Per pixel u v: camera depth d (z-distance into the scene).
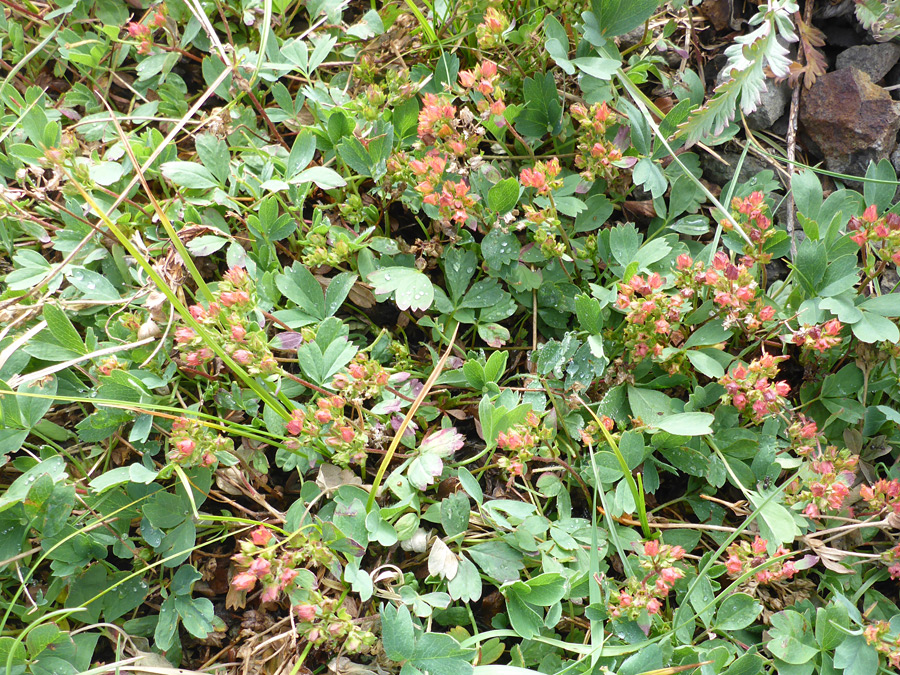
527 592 0.23
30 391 0.24
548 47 0.26
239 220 0.27
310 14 0.29
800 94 0.28
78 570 0.23
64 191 0.25
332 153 0.27
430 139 0.25
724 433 0.24
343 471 0.24
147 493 0.24
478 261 0.27
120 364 0.24
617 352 0.25
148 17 0.28
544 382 0.25
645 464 0.24
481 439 0.26
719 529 0.24
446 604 0.22
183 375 0.25
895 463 0.25
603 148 0.25
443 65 0.27
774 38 0.25
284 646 0.23
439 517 0.23
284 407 0.24
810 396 0.26
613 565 0.24
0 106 0.27
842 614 0.23
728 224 0.25
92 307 0.25
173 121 0.27
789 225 0.27
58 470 0.23
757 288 0.25
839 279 0.24
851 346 0.25
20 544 0.23
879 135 0.27
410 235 0.28
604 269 0.27
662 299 0.24
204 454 0.23
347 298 0.27
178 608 0.23
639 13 0.26
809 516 0.23
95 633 0.23
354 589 0.22
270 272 0.25
